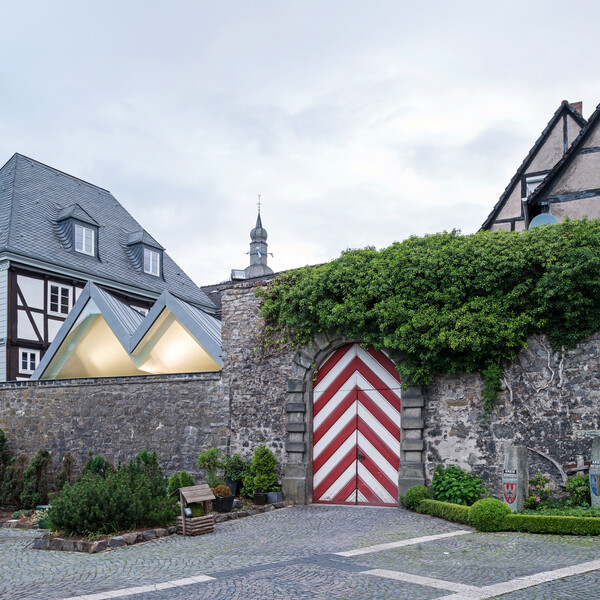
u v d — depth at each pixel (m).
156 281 34.19
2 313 26.38
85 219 30.80
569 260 11.23
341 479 13.59
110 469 12.66
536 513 10.35
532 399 11.79
